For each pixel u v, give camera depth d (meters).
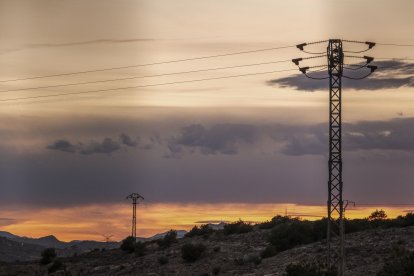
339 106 68.94
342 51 69.50
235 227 135.38
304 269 82.75
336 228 112.38
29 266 146.75
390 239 99.31
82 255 151.12
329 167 69.69
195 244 126.00
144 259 126.69
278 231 116.88
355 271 84.94
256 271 99.44
